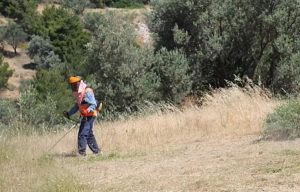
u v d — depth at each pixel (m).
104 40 18.84
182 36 18.88
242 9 18.36
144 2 76.06
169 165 7.87
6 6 64.31
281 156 7.41
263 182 5.99
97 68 19.19
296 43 17.70
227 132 10.82
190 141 10.53
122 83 18.59
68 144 11.13
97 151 9.98
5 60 55.97
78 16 63.09
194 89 19.22
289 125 8.86
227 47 18.62
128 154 9.66
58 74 34.78
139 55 18.89
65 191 6.55
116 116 18.03
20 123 12.27
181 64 18.62
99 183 6.93
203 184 6.20
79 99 9.92
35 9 65.31
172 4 19.44
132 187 6.51
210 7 18.70
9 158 8.76
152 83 18.78
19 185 6.97
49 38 55.34
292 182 5.85
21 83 47.50
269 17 17.42
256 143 8.96
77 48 50.81
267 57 18.80
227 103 12.83
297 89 16.66
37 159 8.82
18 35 57.84
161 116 13.32
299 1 17.58
